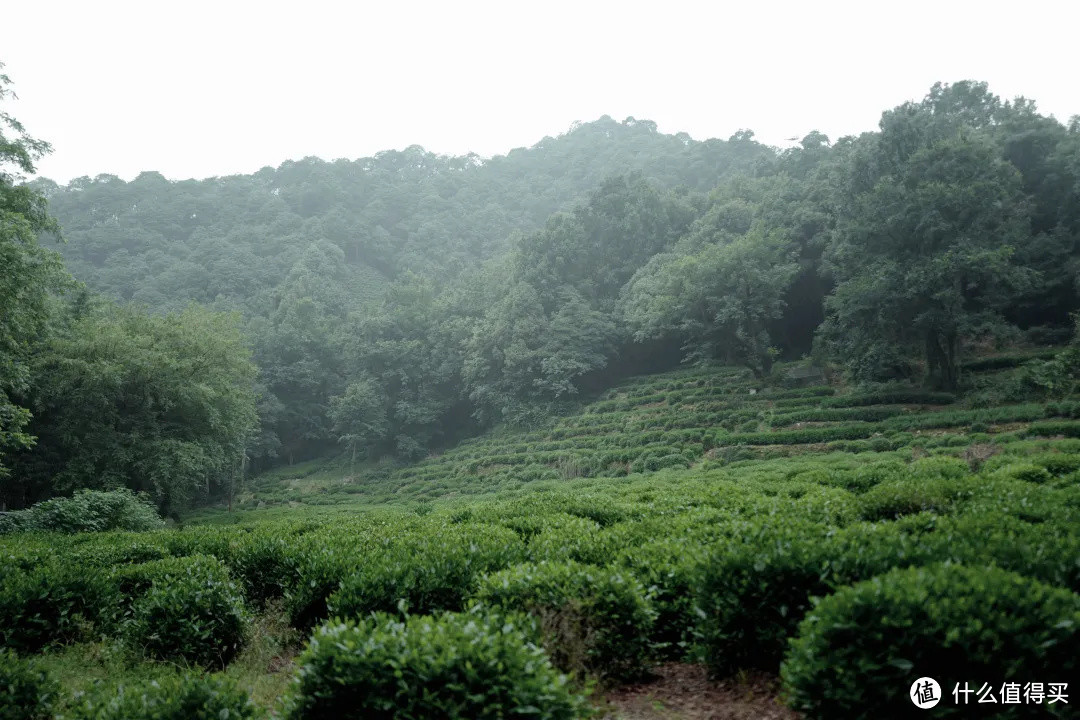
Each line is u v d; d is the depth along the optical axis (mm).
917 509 10344
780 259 45688
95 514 22734
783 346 53594
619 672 6570
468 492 45250
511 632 5188
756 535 6840
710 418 41781
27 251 21344
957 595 4484
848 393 39594
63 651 8469
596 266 62625
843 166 43094
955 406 33625
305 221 111062
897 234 35031
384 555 8867
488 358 59250
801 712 5055
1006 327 33312
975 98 54562
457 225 116938
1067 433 25625
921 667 4352
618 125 152000
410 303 71188
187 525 34781
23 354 28547
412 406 63125
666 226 63594
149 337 33375
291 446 70312
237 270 93125
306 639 8859
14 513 21781
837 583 5730
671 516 12102
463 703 4539
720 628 6191
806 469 25109
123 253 95625
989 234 34188
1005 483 11367
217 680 5652
